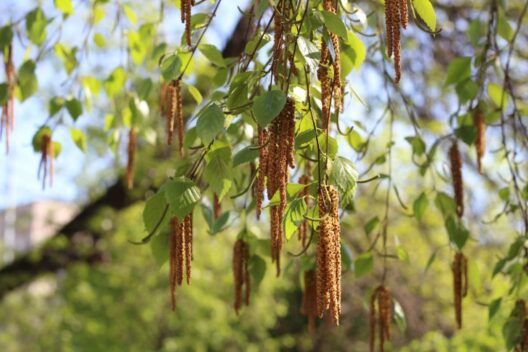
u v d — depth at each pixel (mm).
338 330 15289
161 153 8828
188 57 3338
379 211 9703
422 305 11727
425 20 2623
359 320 14883
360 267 3879
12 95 4133
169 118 3121
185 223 2506
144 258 10398
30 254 9125
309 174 3352
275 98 2258
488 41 4105
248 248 3447
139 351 10938
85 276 10086
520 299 3738
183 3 2504
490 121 4238
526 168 6520
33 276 9242
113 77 4473
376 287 3648
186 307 11273
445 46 6801
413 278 11133
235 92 2578
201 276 10812
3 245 11094
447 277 10367
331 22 2490
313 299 3523
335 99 2607
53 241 8953
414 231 9672
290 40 2592
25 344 11016
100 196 8867
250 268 3543
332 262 2260
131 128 4211
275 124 2316
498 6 4453
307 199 2787
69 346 10391
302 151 3119
